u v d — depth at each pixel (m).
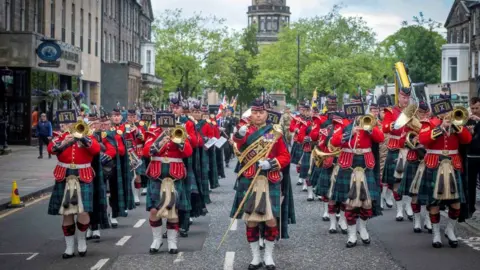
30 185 18.27
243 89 90.12
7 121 33.31
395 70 16.38
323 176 11.92
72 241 9.51
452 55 67.12
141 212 13.68
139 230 11.63
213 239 10.73
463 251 9.79
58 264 9.09
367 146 10.30
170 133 9.63
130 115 14.09
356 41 61.53
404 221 12.56
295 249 9.97
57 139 9.48
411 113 10.76
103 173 10.48
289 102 67.00
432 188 9.94
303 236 11.02
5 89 33.81
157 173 9.65
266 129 8.72
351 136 10.22
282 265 8.94
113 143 11.15
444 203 9.98
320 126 13.36
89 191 9.45
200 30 68.69
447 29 72.75
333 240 10.66
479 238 10.81
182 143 9.53
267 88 64.00
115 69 51.75
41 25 36.97
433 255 9.52
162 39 67.75
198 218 12.86
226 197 16.11
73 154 9.38
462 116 9.72
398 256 9.45
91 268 8.82
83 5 44.66
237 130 8.77
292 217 9.35
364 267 8.80
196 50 67.75
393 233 11.30
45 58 33.47
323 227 11.90
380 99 26.02
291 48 63.62
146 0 71.94
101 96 51.75
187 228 10.78
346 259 9.29
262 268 8.75
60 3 39.81
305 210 14.05
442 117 9.91
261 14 145.12
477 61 64.12
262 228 9.09
